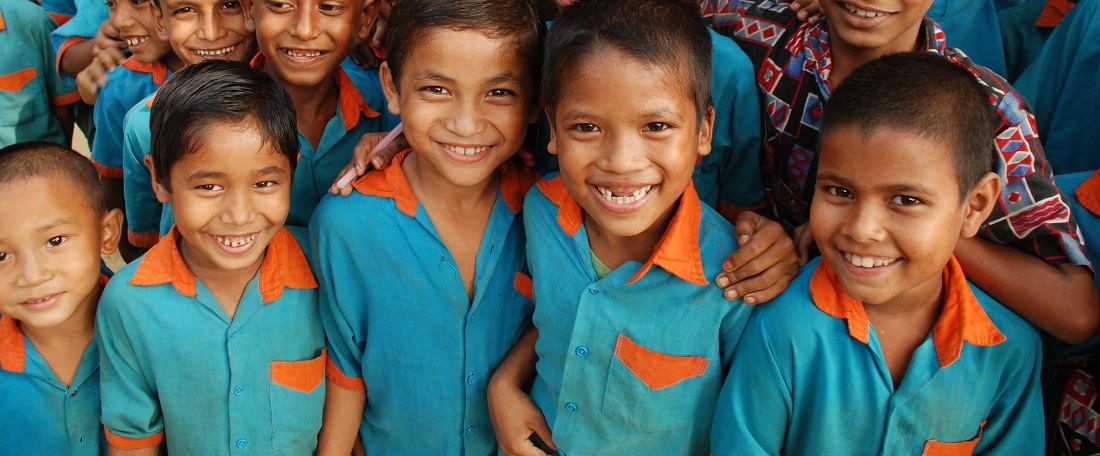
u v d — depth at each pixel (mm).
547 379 1832
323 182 2240
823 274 1578
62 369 1862
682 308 1660
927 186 1360
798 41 2016
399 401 1947
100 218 1848
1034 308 1630
